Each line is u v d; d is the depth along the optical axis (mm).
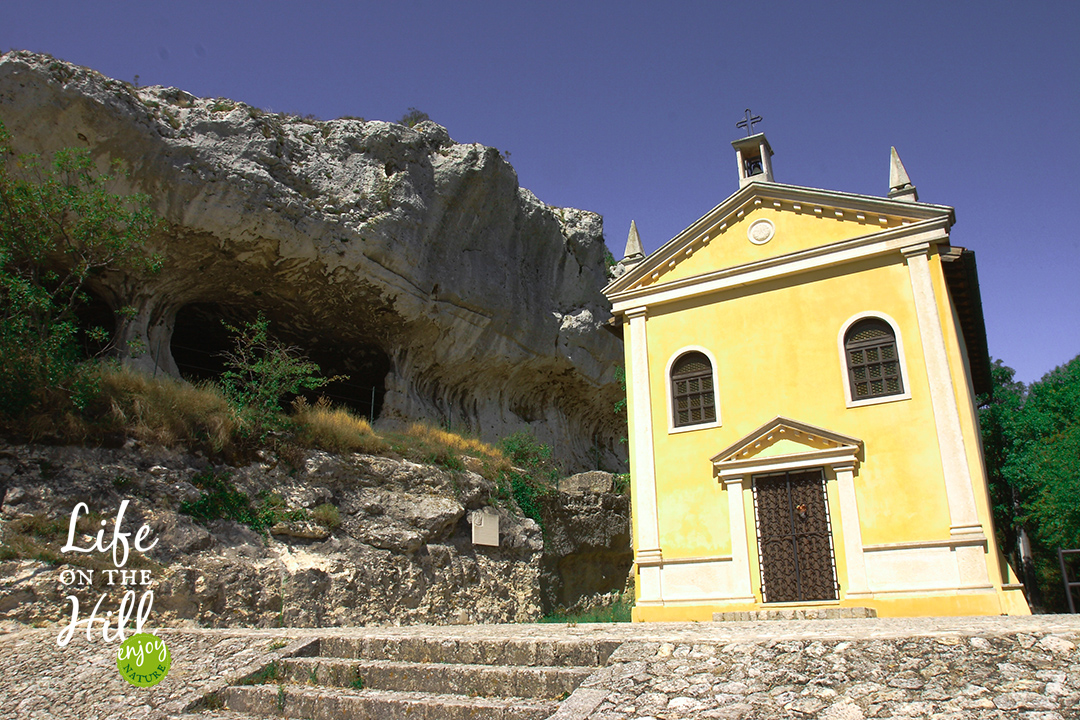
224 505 14336
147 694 6895
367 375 26562
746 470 13398
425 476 18516
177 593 12289
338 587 14859
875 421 12820
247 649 7781
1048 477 26359
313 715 6320
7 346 12758
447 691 6395
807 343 13758
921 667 5230
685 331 14914
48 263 17812
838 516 12578
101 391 13984
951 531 11836
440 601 17047
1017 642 5363
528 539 20312
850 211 14117
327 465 16734
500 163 25172
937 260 13172
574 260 29906
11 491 11742
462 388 27078
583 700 5418
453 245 24438
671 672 5664
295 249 20562
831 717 4879
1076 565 28719
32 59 16391
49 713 6695
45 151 16844
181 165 18547
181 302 21000
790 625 8344
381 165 22672
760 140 16875
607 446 33875
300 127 21875
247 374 24094
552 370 29297
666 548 13789
